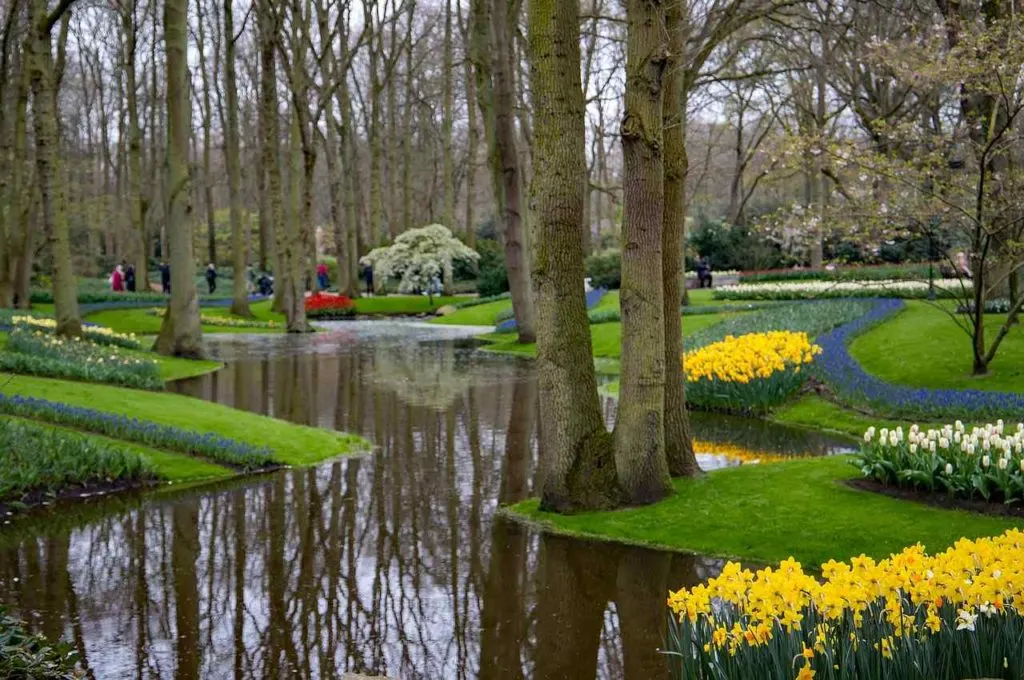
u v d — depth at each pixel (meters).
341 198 47.47
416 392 19.47
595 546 8.96
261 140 51.25
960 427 9.43
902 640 4.72
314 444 13.69
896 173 15.99
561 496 10.02
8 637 5.38
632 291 9.82
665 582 7.97
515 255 28.06
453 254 46.84
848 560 8.15
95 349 19.80
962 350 18.48
